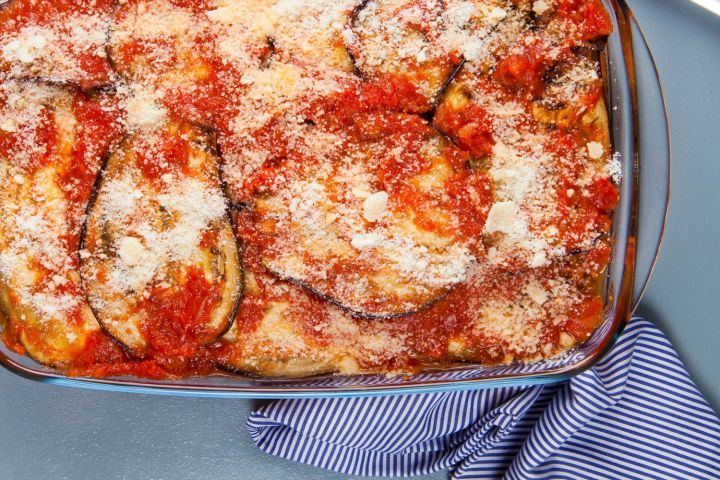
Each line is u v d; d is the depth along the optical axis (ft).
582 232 1.54
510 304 1.57
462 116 1.52
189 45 1.54
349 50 1.53
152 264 1.54
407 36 1.54
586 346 1.59
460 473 1.86
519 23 1.55
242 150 1.52
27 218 1.57
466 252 1.52
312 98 1.52
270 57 1.54
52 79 1.54
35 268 1.58
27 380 1.88
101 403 1.88
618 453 1.80
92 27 1.56
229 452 1.88
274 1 1.55
